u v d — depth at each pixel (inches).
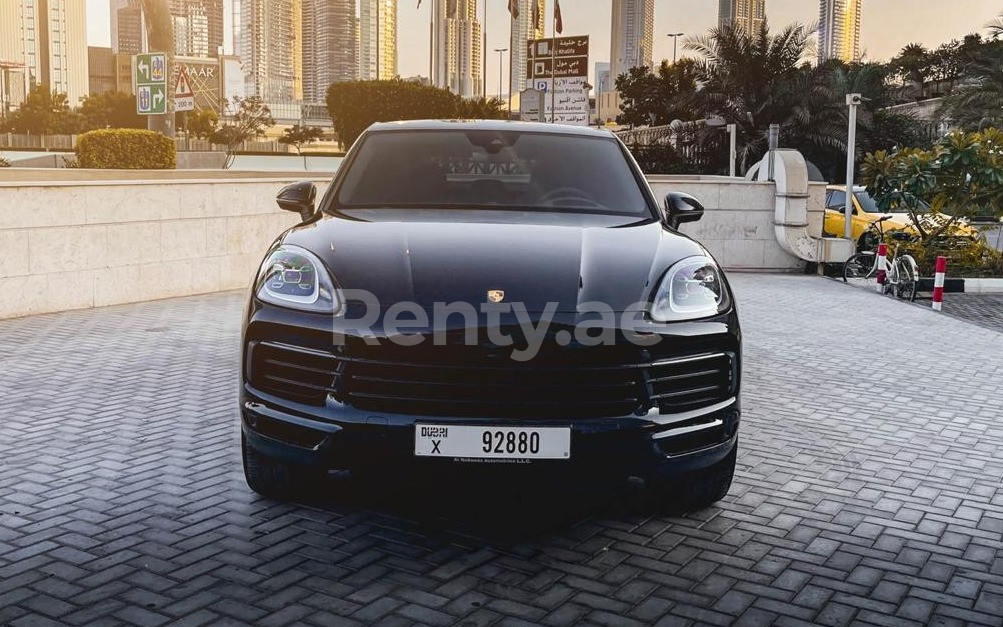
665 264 144.4
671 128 1788.9
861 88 1727.4
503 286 133.0
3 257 345.1
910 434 216.4
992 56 1477.6
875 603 126.3
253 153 1412.4
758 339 344.8
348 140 2252.7
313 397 133.8
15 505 156.2
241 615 117.5
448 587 127.2
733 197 597.9
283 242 151.1
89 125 4650.6
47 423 207.8
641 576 132.6
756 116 1624.0
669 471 136.2
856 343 341.4
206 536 143.4
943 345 341.7
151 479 170.6
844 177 1662.2
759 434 213.2
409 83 2293.3
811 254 586.6
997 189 562.6
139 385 246.2
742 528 152.6
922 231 592.1
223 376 258.8
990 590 131.3
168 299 412.8
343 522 149.9
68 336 315.0
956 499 171.0
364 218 160.2
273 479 153.5
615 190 178.5
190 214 425.1
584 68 864.3
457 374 128.0
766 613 122.3
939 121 1619.1
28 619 115.0
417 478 130.6
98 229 381.1
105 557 135.0
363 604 121.4
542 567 134.6
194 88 947.3
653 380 132.9
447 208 167.6
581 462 129.8
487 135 191.0
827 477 182.1
